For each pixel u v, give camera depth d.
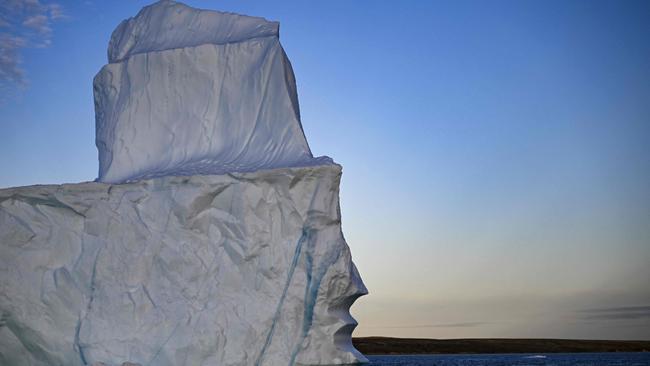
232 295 23.98
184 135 27.80
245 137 27.06
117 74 29.41
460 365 63.94
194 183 24.72
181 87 28.31
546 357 92.69
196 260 24.34
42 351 24.36
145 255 24.59
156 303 24.16
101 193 25.22
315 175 24.03
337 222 24.09
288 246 24.16
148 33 30.58
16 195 25.20
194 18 30.27
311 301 23.92
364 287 25.52
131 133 28.16
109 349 23.83
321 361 23.73
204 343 23.34
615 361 72.69
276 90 27.11
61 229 25.23
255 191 24.45
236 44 28.33
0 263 24.75
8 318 24.42
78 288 24.62
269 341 23.62
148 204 25.06
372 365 24.84
